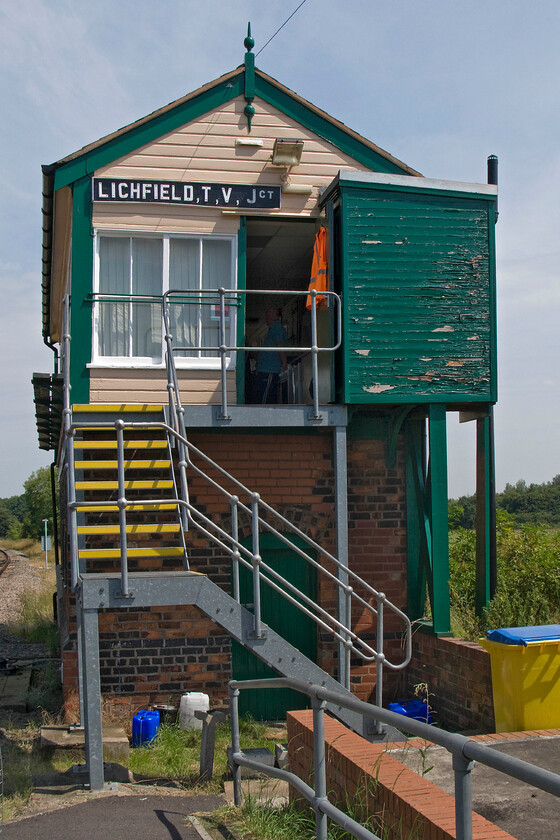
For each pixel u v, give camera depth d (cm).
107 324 977
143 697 947
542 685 686
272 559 1007
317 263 977
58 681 1134
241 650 980
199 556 980
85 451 952
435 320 953
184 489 743
